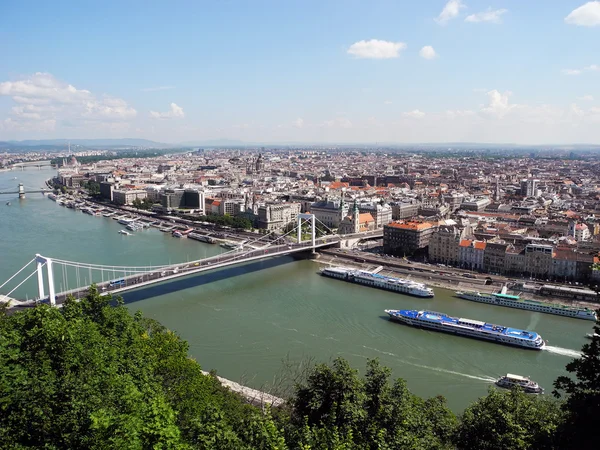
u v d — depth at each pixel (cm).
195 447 11288
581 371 9825
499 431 12988
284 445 10825
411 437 11975
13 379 13125
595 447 9469
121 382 13700
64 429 11856
